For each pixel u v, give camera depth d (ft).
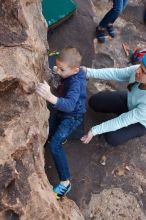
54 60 12.66
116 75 11.66
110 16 14.33
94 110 13.10
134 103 11.44
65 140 11.20
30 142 7.98
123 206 11.96
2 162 7.29
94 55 14.71
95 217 11.57
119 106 12.60
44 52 10.05
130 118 11.16
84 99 10.72
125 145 13.01
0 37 7.98
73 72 9.96
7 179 7.27
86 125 12.96
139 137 13.29
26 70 8.27
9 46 8.02
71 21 14.67
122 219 11.74
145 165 12.94
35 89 8.66
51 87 11.23
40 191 8.00
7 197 7.26
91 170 12.28
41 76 9.76
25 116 7.97
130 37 16.10
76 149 12.39
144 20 16.85
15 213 7.32
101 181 12.20
